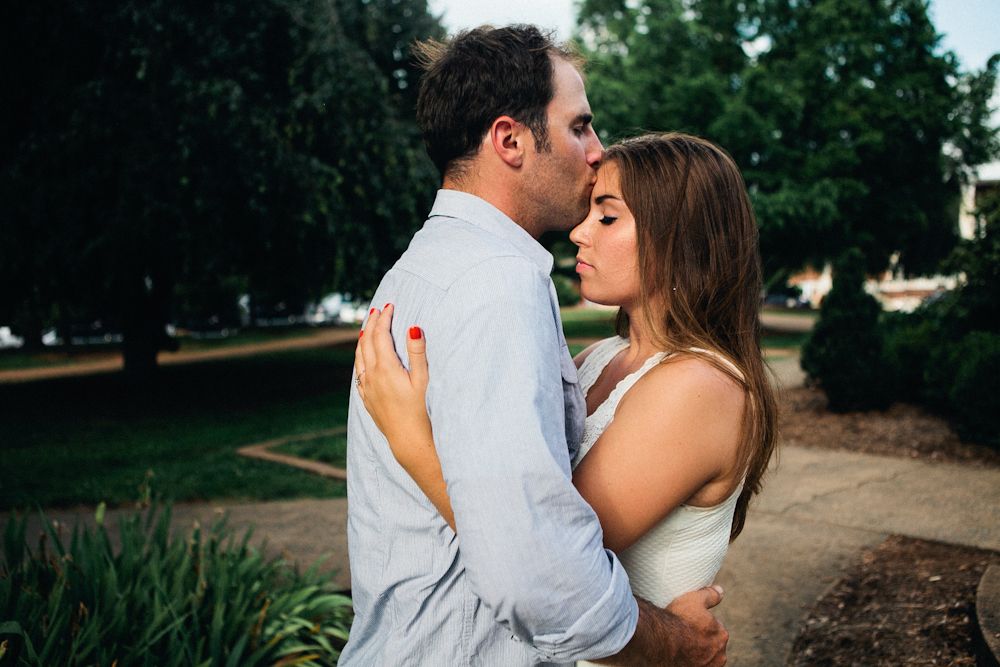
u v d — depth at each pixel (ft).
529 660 3.71
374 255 37.91
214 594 8.73
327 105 33.65
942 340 26.27
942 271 26.30
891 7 70.49
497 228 3.99
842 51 68.74
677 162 4.55
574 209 4.48
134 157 30.76
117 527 16.25
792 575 12.93
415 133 41.63
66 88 32.01
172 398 39.01
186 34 31.68
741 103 64.28
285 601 9.47
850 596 11.88
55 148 30.96
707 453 3.99
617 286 4.74
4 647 6.58
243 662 8.18
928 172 70.18
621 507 3.89
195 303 90.84
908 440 22.94
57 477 20.92
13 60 32.55
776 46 73.31
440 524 3.69
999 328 25.30
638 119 64.85
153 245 35.83
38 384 46.96
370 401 3.71
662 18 71.77
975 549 13.60
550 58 4.19
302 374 50.19
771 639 10.61
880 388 26.18
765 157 67.31
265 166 31.78
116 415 33.50
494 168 4.11
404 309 3.78
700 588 4.34
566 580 3.11
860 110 66.49
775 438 4.53
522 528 3.07
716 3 74.84
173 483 20.08
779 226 63.31
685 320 4.40
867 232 71.10
